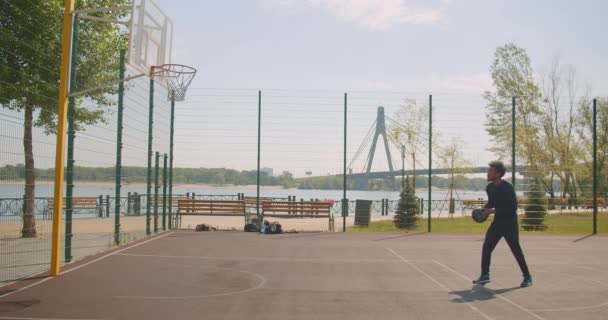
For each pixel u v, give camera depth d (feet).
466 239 47.42
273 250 38.42
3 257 33.01
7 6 35.50
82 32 41.73
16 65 36.91
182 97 49.93
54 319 18.89
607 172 102.68
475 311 21.03
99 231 49.49
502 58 99.76
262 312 20.39
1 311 19.93
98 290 23.89
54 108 39.14
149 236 45.83
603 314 20.79
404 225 58.65
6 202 43.68
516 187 59.88
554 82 103.50
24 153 27.78
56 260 27.27
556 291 25.05
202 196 85.10
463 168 90.22
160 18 40.88
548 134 100.58
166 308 20.79
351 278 27.89
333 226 55.47
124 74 38.93
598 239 49.29
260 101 55.52
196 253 36.22
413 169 84.69
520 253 26.21
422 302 22.49
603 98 104.99
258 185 55.31
